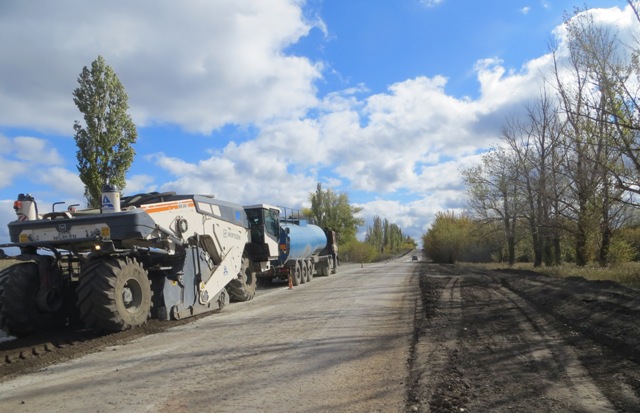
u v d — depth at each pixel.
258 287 21.30
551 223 24.56
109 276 8.96
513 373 6.23
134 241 9.71
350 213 66.94
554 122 23.92
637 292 11.55
